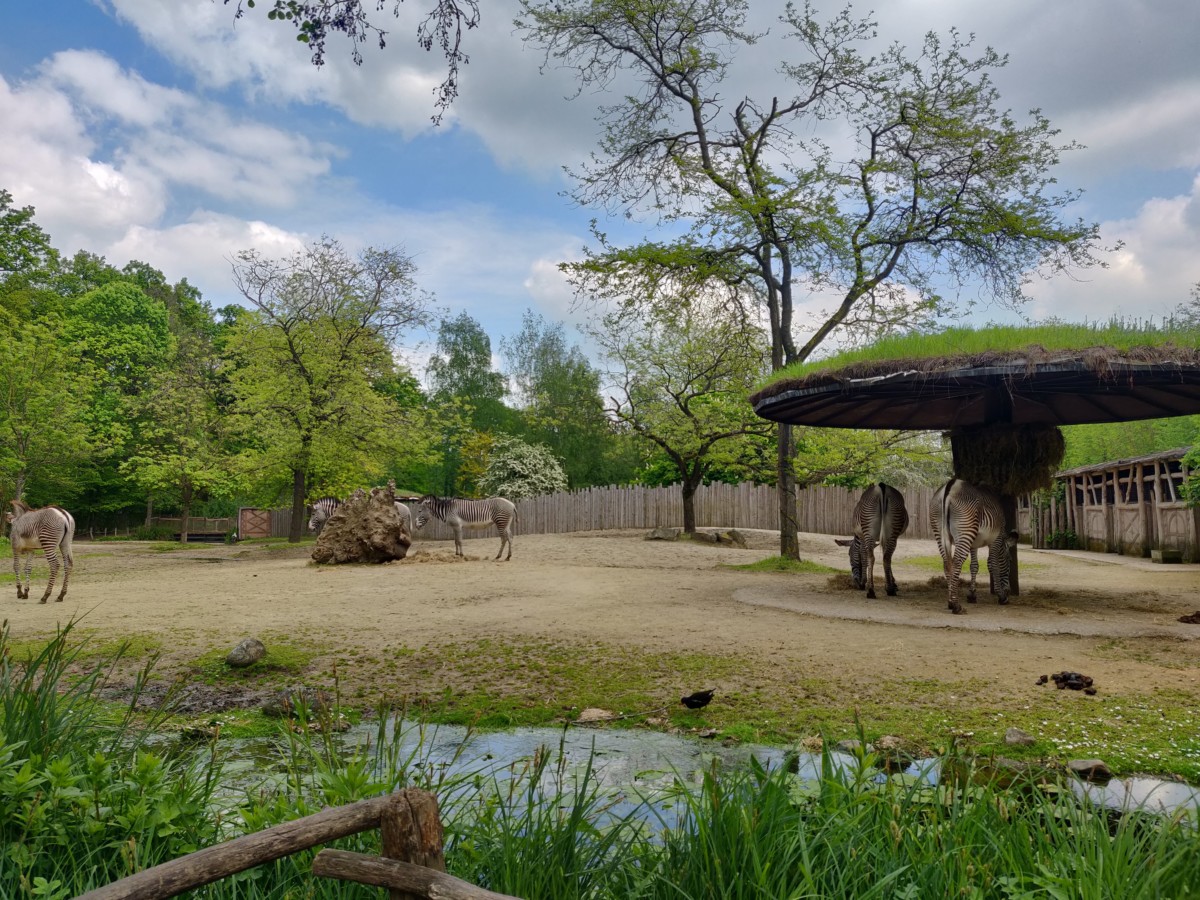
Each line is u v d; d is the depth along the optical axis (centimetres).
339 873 226
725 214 1881
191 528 5606
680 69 2017
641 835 397
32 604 1339
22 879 302
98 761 370
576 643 935
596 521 3538
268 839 225
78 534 5512
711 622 1079
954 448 1338
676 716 664
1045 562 2227
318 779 414
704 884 300
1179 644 906
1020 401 1343
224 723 655
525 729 642
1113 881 276
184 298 6612
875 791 363
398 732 404
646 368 2758
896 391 1209
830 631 999
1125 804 363
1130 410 1409
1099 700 671
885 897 300
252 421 3216
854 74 1905
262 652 862
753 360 2283
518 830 345
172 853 353
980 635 973
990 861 307
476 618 1135
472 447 5381
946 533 1166
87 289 5934
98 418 4762
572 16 1980
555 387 5081
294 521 3394
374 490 2145
